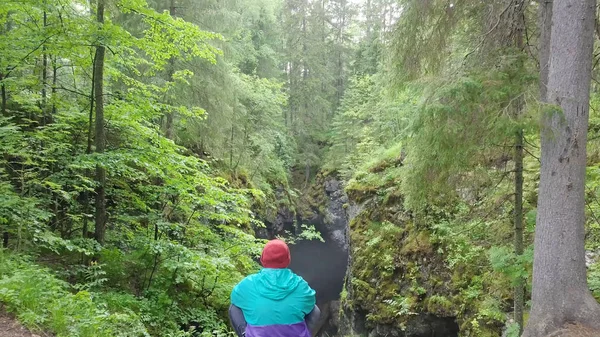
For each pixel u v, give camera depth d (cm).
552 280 479
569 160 475
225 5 1250
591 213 628
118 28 741
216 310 904
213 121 1320
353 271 1217
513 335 625
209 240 991
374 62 2806
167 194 987
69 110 910
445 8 611
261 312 273
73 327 447
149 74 970
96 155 723
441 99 555
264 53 2853
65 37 714
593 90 621
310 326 287
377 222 1259
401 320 1020
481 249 898
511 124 500
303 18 3600
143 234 917
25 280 488
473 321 819
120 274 793
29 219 673
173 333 718
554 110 474
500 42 598
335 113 3519
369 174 1396
